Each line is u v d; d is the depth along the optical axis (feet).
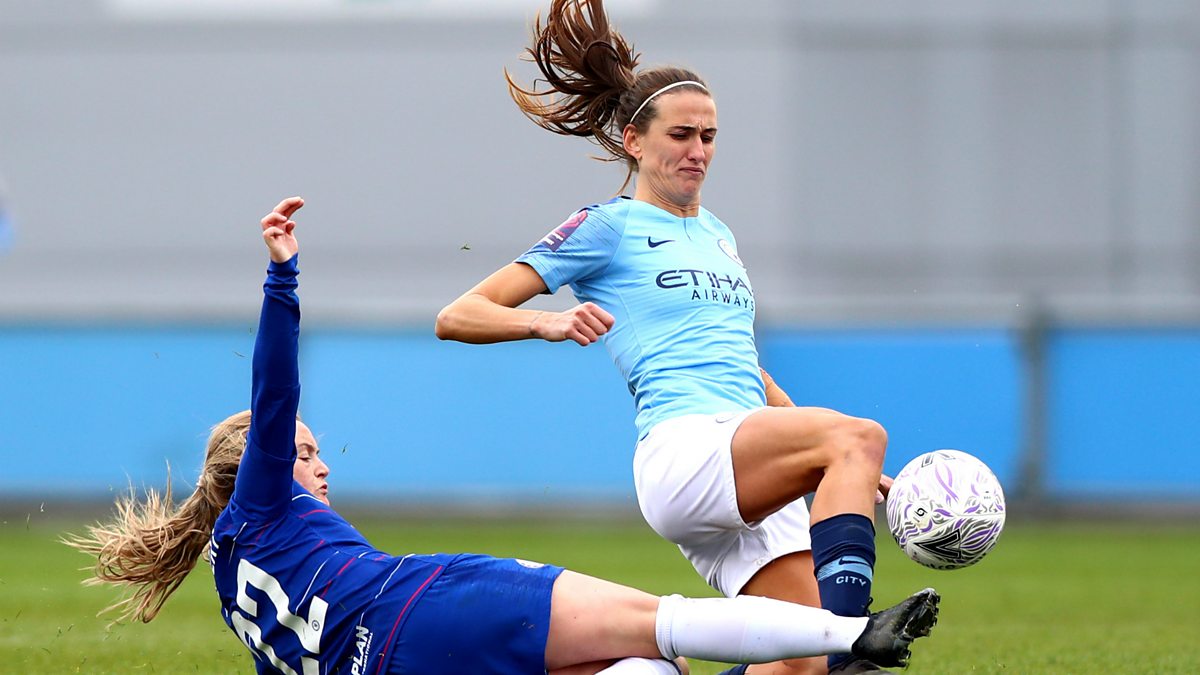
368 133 239.30
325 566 51.31
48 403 174.40
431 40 239.30
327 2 240.12
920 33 233.35
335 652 51.03
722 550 57.47
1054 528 176.86
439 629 49.73
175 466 173.99
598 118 62.90
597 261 57.72
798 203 232.94
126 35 240.12
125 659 77.30
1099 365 175.83
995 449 175.63
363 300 237.86
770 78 233.55
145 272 238.48
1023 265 232.73
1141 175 232.53
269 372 51.49
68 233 238.68
